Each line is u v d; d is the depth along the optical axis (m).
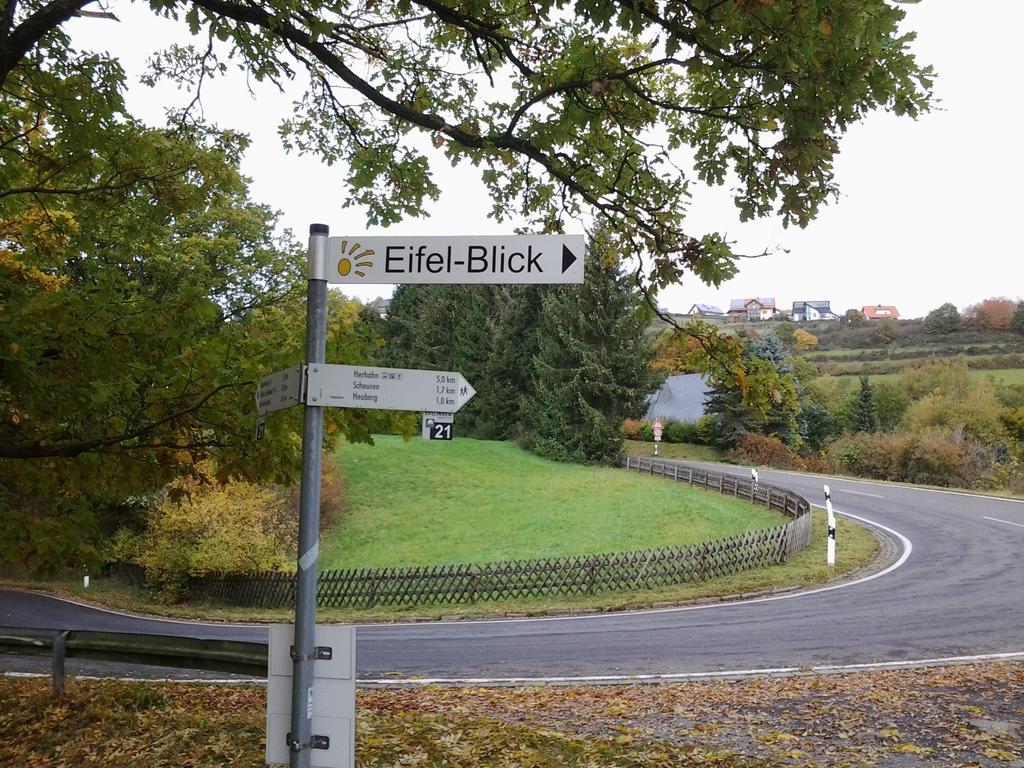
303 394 3.13
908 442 35.28
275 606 18.83
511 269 3.27
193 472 6.51
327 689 3.07
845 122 5.32
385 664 10.18
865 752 5.86
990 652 9.73
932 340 88.75
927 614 12.03
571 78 6.32
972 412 51.56
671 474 31.36
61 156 7.15
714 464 41.28
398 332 61.78
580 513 25.98
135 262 23.77
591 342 37.94
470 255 3.28
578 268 3.22
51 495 6.20
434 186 7.70
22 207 7.74
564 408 37.59
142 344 5.69
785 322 103.56
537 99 6.20
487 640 11.78
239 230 29.23
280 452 6.12
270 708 3.16
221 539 19.33
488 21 6.54
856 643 10.41
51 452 5.78
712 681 8.61
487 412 47.78
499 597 16.66
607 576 16.42
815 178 5.59
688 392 59.06
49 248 7.77
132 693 7.03
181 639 6.91
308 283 3.25
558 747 5.78
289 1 5.89
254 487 20.78
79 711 6.54
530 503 28.23
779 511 23.20
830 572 15.81
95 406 5.76
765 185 5.88
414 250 3.28
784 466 41.69
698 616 12.90
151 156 7.33
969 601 12.84
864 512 23.31
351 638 3.07
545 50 6.90
